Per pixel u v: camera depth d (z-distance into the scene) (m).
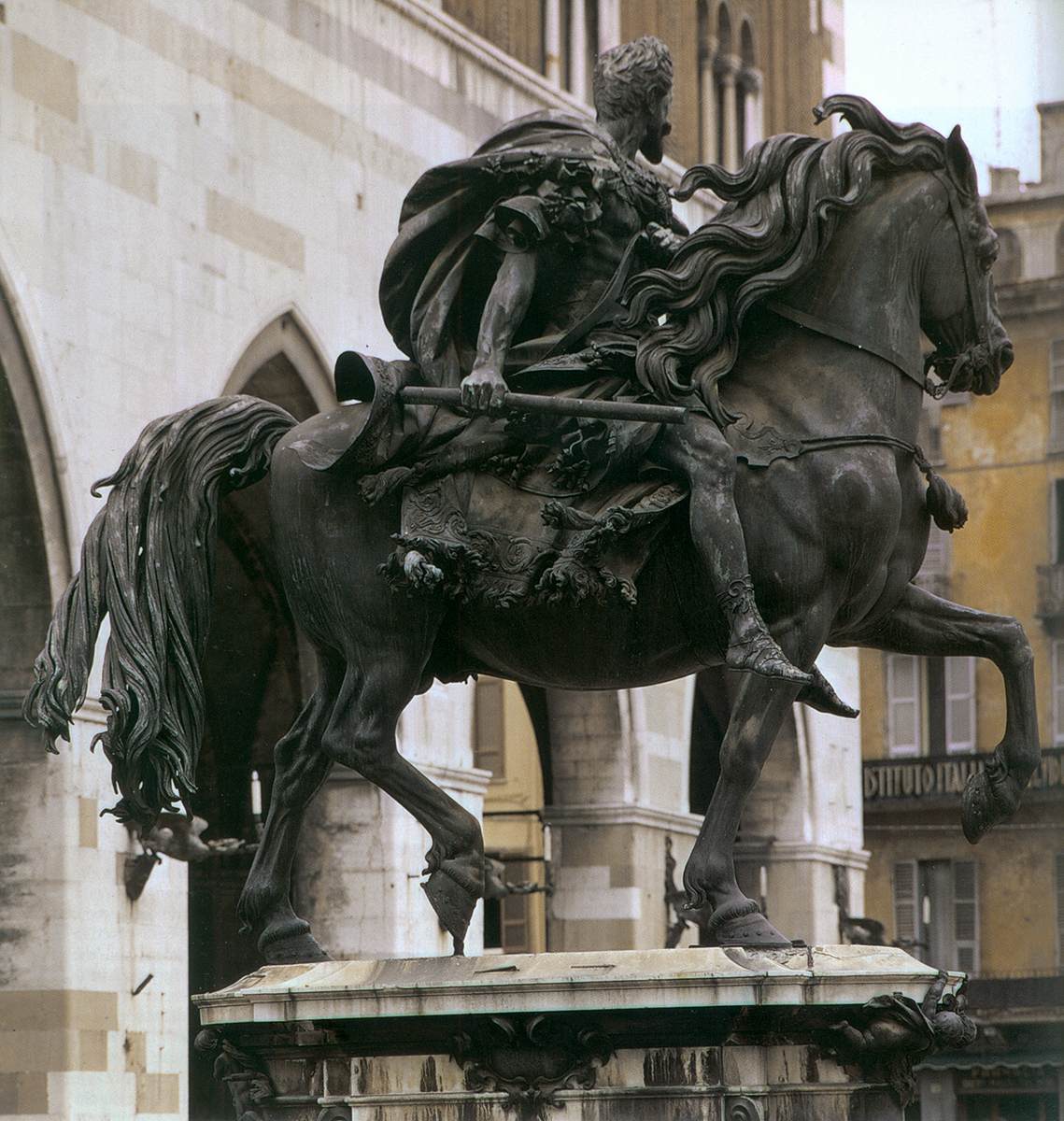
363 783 59.91
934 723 111.56
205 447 20.16
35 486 49.91
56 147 51.06
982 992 100.56
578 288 19.86
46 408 49.94
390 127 63.66
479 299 20.22
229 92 57.25
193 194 55.69
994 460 108.88
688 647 19.09
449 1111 18.14
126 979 50.31
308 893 60.00
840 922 86.44
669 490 18.66
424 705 62.25
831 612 18.70
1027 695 19.47
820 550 18.52
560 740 73.06
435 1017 18.06
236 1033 18.91
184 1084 51.78
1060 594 106.94
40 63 50.75
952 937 107.12
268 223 58.44
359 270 62.09
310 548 19.61
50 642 19.77
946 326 19.67
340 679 20.19
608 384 19.12
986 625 19.50
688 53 78.38
